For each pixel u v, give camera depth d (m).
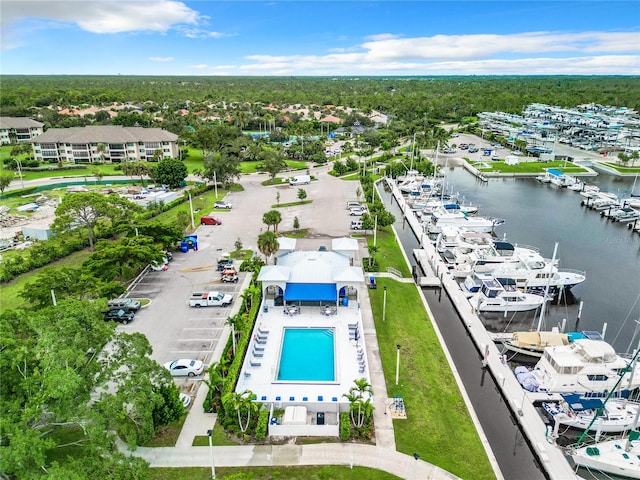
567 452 35.75
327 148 182.00
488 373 47.34
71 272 51.50
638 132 187.62
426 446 35.47
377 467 33.16
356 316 54.75
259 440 35.56
